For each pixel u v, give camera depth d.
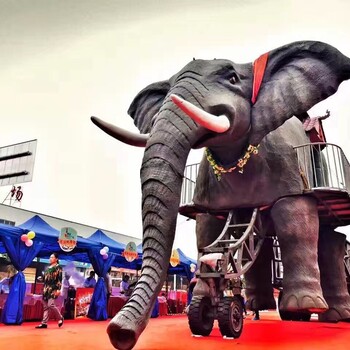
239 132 5.18
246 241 6.08
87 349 4.25
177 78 5.21
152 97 6.41
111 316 12.26
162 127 4.46
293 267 5.78
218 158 5.74
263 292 7.90
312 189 5.96
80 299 11.52
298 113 5.31
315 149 7.57
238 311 5.27
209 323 5.35
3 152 26.83
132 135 4.84
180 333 5.95
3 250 12.56
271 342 4.71
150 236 3.90
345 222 7.58
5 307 9.32
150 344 4.48
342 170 6.71
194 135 4.52
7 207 19.30
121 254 12.65
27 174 25.84
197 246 7.10
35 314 10.61
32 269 16.84
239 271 5.41
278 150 6.18
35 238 10.18
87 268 19.22
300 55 5.57
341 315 7.49
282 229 5.94
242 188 6.19
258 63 5.58
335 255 7.73
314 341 4.86
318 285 5.70
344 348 4.25
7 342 5.14
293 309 5.59
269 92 5.41
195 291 5.65
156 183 4.09
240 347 4.25
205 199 6.55
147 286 3.62
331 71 5.37
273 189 6.06
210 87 5.00
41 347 4.48
